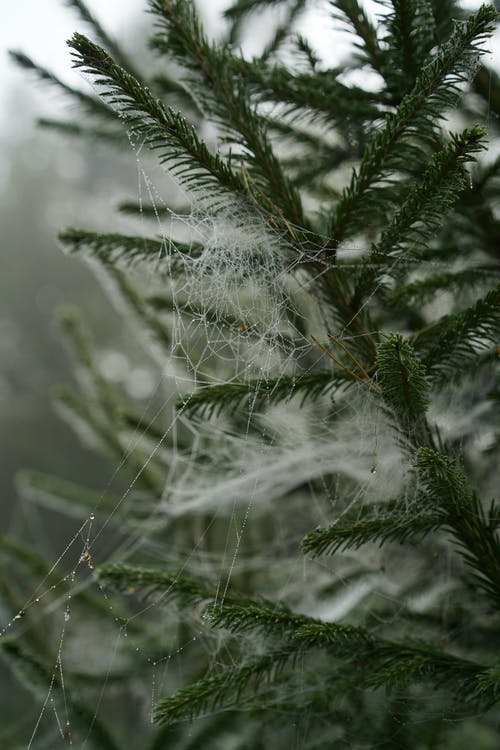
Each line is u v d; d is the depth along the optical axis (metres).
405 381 1.00
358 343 1.08
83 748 1.19
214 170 1.03
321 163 1.20
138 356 8.59
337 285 1.08
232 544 1.63
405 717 1.11
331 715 1.11
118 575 1.07
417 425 1.04
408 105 1.01
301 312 1.12
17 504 8.24
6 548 1.30
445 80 1.00
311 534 1.02
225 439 1.33
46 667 1.15
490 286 1.15
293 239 1.07
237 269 1.10
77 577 1.53
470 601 1.17
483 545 1.04
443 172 1.00
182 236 1.11
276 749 1.21
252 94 1.11
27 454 8.85
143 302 1.30
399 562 1.29
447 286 1.13
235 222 1.08
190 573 1.33
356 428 1.20
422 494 1.04
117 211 1.19
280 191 1.07
